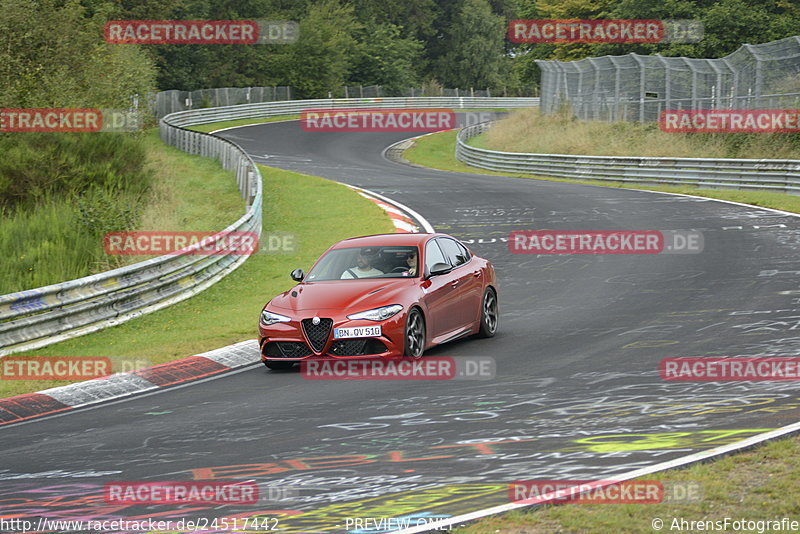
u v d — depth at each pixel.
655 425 16.84
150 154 90.12
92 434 19.69
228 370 26.08
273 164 103.81
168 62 177.25
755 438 14.90
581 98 112.12
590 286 36.44
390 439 17.27
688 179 72.81
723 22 116.31
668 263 40.19
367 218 58.47
